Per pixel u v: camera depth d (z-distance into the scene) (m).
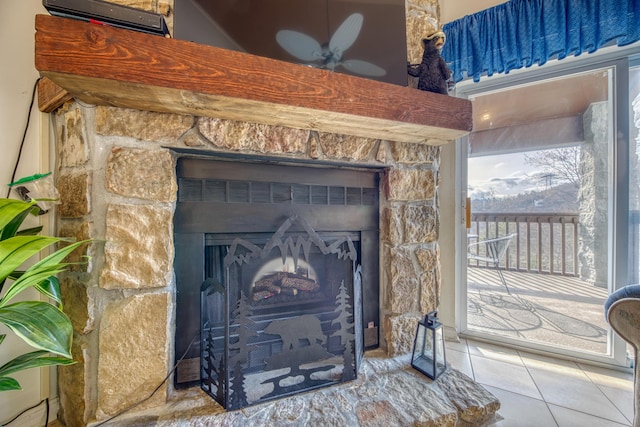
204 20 1.10
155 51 0.86
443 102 1.28
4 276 0.75
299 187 1.39
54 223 1.15
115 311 1.02
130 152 1.04
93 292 1.01
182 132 1.10
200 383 1.20
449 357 1.76
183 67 0.89
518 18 1.71
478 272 2.12
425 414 1.07
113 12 0.84
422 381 1.27
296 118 1.15
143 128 1.05
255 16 1.16
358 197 1.52
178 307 1.19
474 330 2.04
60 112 1.11
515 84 1.93
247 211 1.28
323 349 1.26
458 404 1.13
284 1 1.20
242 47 1.13
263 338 1.31
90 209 1.00
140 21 0.87
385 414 1.06
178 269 1.18
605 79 1.71
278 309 1.37
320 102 1.06
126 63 0.84
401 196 1.51
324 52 1.25
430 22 1.56
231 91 0.94
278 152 1.24
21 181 0.88
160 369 1.07
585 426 1.17
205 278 1.25
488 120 2.05
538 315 2.00
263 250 1.17
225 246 1.30
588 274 1.81
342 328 1.26
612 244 1.68
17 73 1.10
